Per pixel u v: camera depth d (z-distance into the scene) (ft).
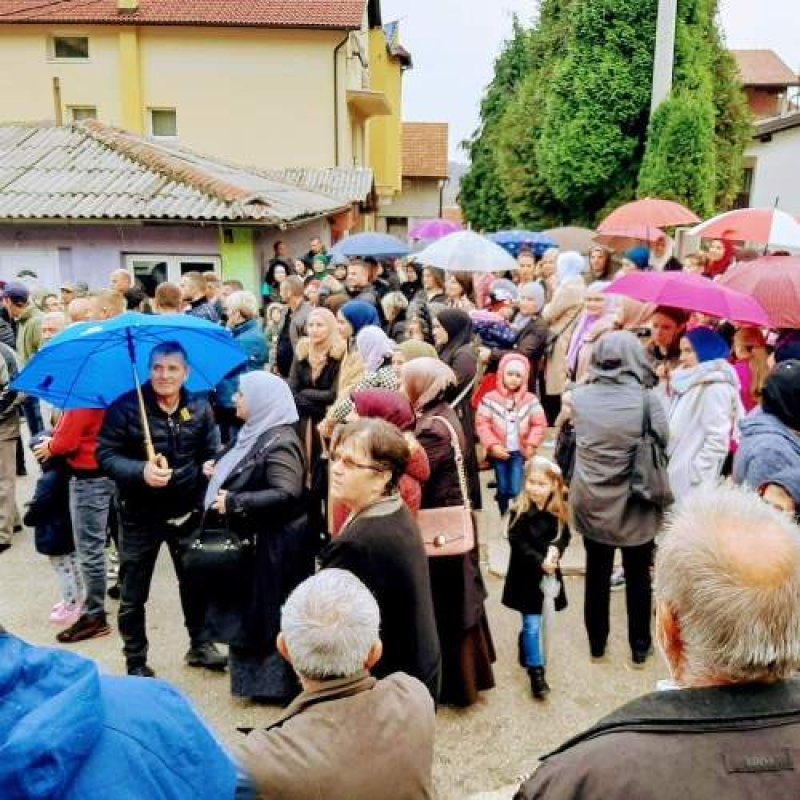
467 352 16.94
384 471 9.86
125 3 74.95
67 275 44.16
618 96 53.57
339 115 77.10
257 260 44.91
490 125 111.14
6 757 3.88
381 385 15.69
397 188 115.44
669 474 14.44
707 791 4.10
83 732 4.09
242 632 12.75
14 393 19.70
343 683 6.61
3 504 19.95
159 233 43.52
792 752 4.17
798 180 59.21
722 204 58.90
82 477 14.89
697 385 14.17
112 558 18.13
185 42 76.23
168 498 13.17
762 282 18.90
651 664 14.69
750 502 4.98
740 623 4.33
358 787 6.22
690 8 53.01
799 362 10.72
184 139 77.92
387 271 40.24
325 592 6.73
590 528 13.48
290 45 76.02
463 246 28.17
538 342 22.68
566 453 17.93
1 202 42.52
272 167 77.82
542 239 41.32
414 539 9.97
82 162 47.75
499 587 17.95
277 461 12.44
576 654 15.11
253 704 13.56
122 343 12.72
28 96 77.51
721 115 57.72
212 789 4.68
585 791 4.27
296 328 24.85
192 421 13.35
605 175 55.36
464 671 12.94
